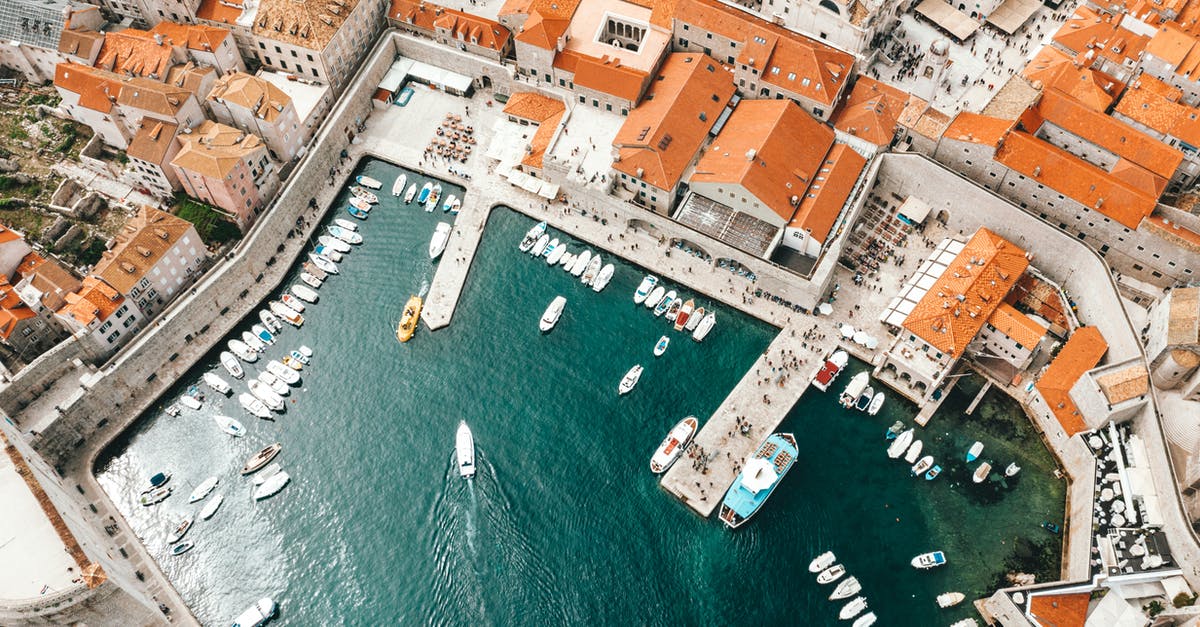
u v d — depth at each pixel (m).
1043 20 179.00
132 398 147.25
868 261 160.00
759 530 135.00
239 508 139.12
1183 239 141.00
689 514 137.00
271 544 136.12
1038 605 122.62
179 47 167.25
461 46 182.00
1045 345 149.00
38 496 119.88
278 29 171.25
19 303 141.38
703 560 132.88
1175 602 118.75
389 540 135.88
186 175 155.50
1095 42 165.12
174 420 147.50
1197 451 125.81
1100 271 145.75
